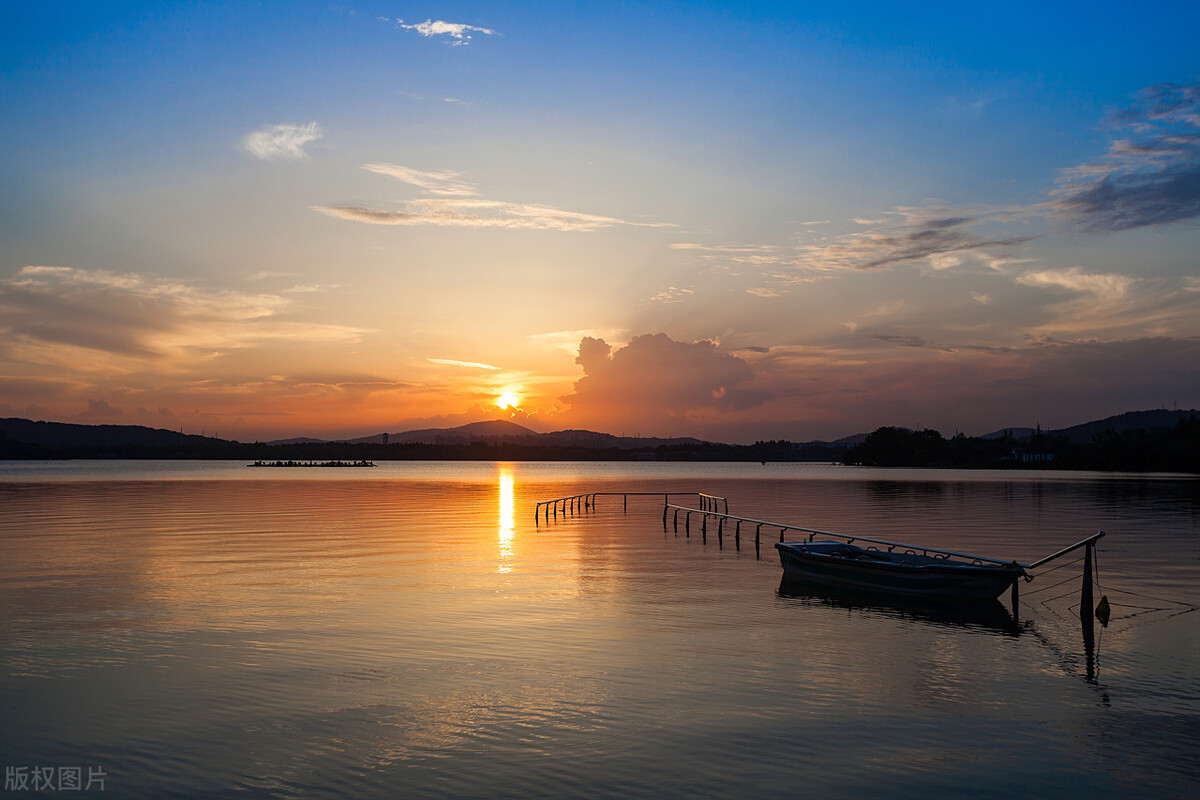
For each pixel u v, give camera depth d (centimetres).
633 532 4997
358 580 3005
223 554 3738
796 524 5372
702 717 1521
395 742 1400
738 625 2286
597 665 1853
